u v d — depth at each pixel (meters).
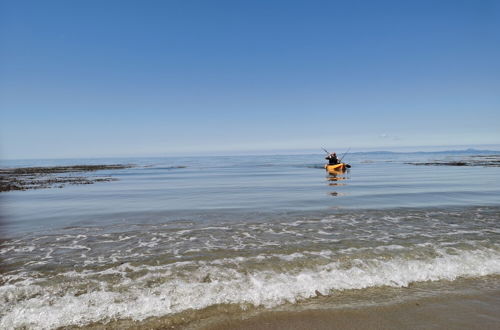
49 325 3.95
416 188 18.31
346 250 6.70
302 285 4.99
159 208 12.70
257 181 26.16
